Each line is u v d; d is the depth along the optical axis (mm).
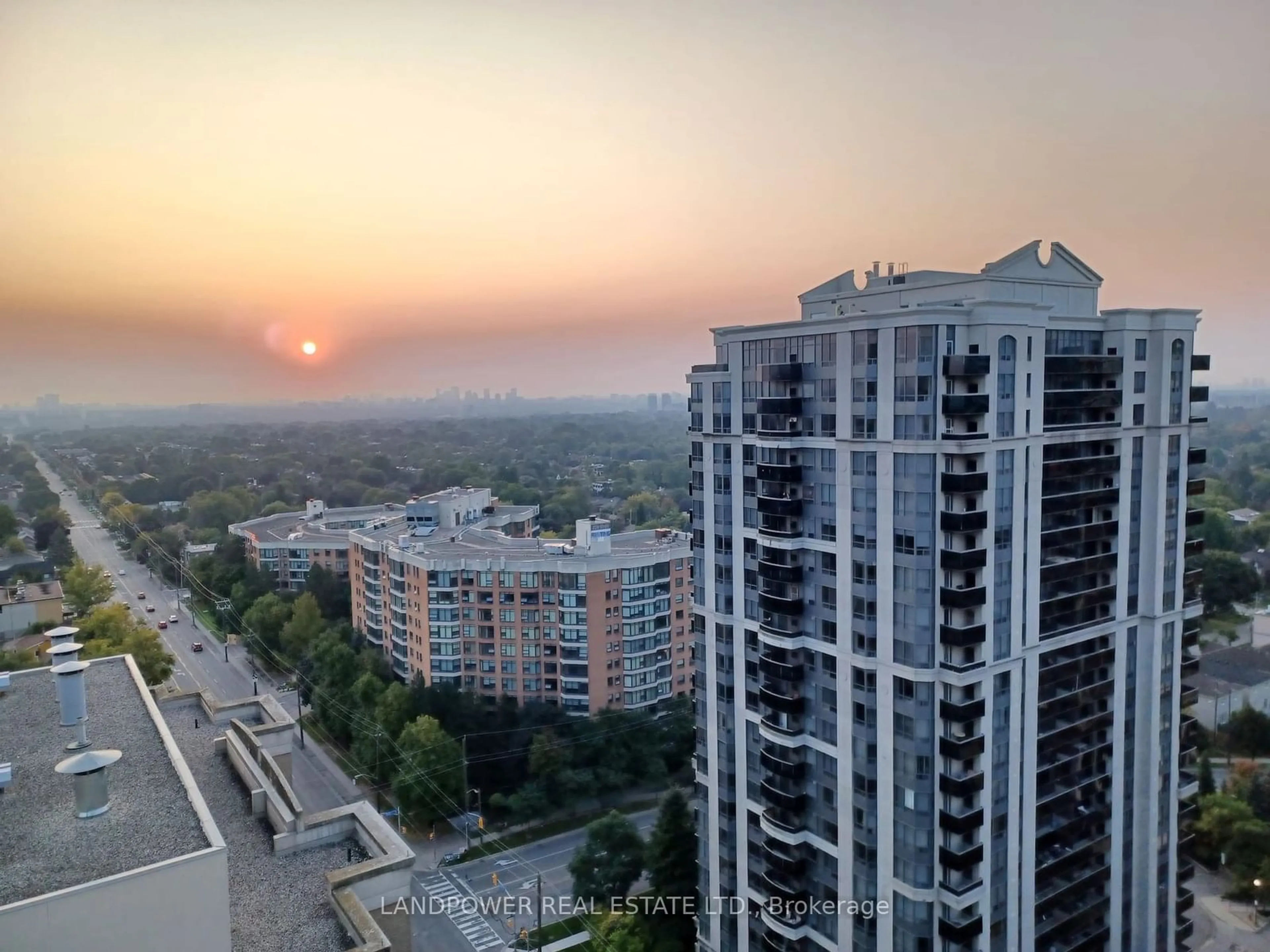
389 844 41781
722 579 69750
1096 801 65438
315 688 126812
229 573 187750
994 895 58281
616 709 120562
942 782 56594
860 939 61062
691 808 86000
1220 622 144125
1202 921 82875
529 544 138500
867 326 56438
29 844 32719
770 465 63188
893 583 56875
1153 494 65188
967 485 53625
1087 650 63469
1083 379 61562
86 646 119688
